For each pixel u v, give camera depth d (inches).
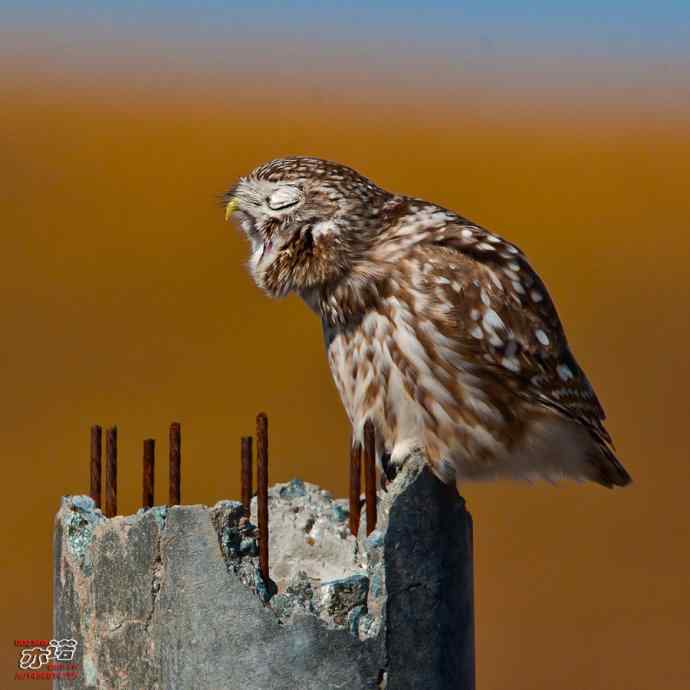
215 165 1346.0
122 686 232.4
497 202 1318.9
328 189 307.4
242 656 220.7
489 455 314.0
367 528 232.7
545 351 314.8
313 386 901.8
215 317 1000.2
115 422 840.9
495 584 675.4
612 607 656.4
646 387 935.7
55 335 954.7
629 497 773.9
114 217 1172.5
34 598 637.3
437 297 305.0
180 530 222.8
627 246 1210.0
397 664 225.9
